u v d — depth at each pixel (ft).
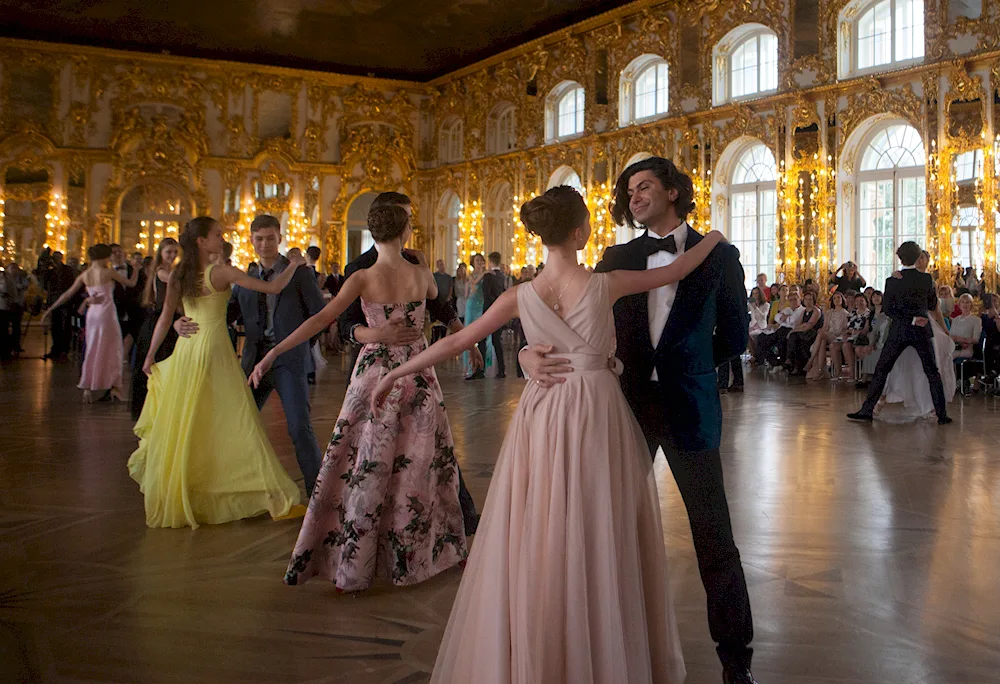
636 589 6.89
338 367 44.47
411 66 83.97
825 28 52.65
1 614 10.12
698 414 7.97
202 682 8.34
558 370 7.06
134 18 72.28
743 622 7.95
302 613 10.22
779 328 43.04
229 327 16.24
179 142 79.25
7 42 74.33
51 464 18.67
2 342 49.24
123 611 10.23
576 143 69.10
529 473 7.01
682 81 61.00
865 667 8.61
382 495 11.03
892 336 25.72
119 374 29.99
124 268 50.55
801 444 21.75
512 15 69.46
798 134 53.98
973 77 46.24
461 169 82.02
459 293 56.65
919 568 11.71
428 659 8.89
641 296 8.13
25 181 75.87
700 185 59.67
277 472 14.32
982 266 46.37
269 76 81.61
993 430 24.18
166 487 13.84
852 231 52.80
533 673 6.44
